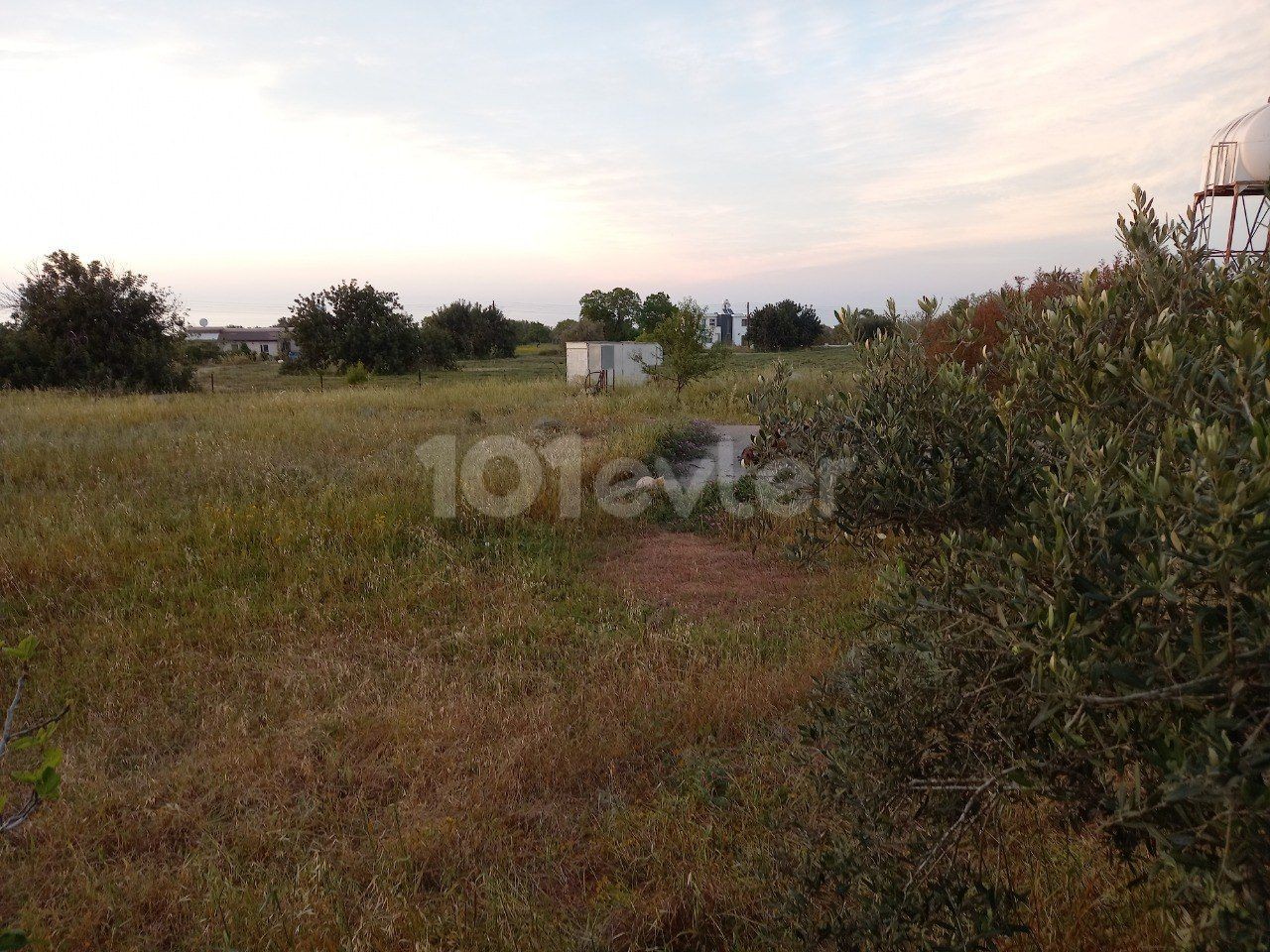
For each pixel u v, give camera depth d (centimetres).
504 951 294
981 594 197
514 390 2166
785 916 263
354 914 311
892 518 236
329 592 654
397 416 1562
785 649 560
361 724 457
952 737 224
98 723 456
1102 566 167
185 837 366
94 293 2567
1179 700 154
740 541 843
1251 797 142
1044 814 319
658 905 308
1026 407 230
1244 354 162
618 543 841
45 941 291
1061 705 166
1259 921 150
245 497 848
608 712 468
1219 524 142
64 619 584
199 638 569
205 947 294
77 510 794
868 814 236
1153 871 175
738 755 428
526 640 585
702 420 1558
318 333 3803
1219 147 772
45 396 2066
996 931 215
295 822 369
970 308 259
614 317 7250
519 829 368
